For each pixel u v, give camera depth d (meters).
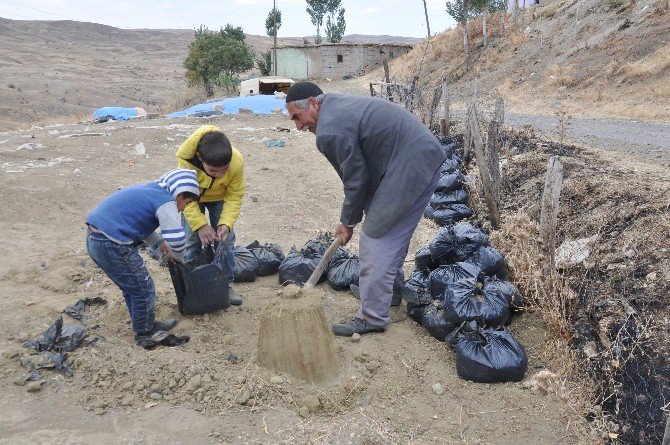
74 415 3.15
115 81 104.12
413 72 35.34
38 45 180.75
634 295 4.33
